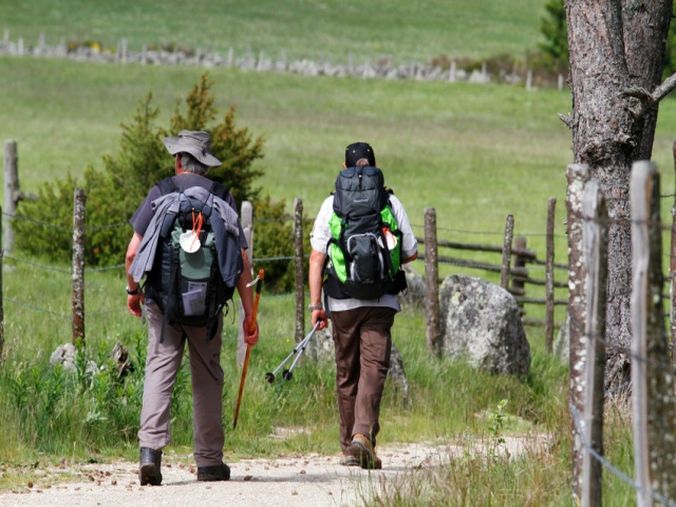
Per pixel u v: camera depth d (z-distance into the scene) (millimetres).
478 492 22500
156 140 78625
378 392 31203
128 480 29094
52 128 173750
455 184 147750
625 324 37688
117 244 78375
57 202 80562
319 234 31312
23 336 46344
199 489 27250
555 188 148375
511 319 53125
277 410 40531
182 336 28141
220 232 27203
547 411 43594
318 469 31797
